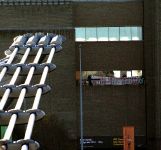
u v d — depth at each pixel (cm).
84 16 8094
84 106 7962
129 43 8119
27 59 2377
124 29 8150
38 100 1747
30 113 1655
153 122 7938
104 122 7962
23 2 7925
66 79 7788
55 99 7750
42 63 2223
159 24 7888
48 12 7906
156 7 7906
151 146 7906
